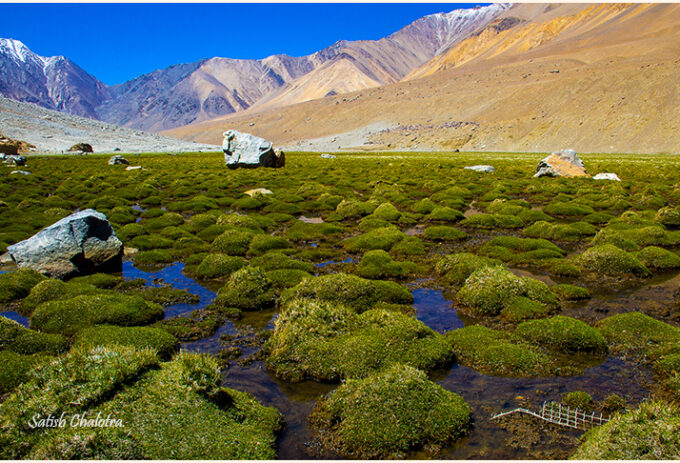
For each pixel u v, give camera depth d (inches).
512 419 359.9
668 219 1149.7
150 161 3223.4
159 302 616.7
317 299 551.2
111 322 523.5
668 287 675.4
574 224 1095.6
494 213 1298.0
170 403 316.2
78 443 271.6
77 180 2058.3
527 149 7096.5
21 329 474.9
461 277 695.7
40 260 713.0
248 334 520.4
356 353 429.4
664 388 401.7
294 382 416.2
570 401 380.2
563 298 629.0
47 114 5802.2
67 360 327.9
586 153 5930.1
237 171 2463.1
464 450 325.4
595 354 465.4
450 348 461.1
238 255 864.9
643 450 283.7
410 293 651.5
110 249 773.3
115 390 313.1
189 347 484.1
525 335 498.3
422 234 1055.6
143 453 278.4
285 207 1337.4
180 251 879.1
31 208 1300.4
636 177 2322.8
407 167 2815.0
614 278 719.7
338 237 1026.7
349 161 3516.2
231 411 338.6
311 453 322.3
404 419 337.7
